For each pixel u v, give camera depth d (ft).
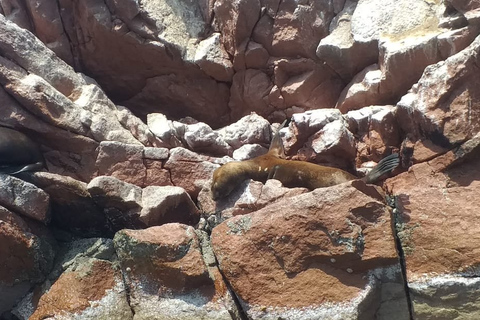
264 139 25.70
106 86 29.22
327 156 23.41
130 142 24.93
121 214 22.33
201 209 22.77
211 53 27.02
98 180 21.83
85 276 20.74
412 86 23.13
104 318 20.10
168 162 24.11
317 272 19.33
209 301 19.77
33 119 23.57
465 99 20.90
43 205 21.65
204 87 28.02
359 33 24.86
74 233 23.09
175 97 28.50
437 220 19.79
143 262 20.38
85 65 28.48
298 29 26.08
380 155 23.00
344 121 24.03
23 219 21.29
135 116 27.25
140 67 27.96
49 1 27.30
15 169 22.30
